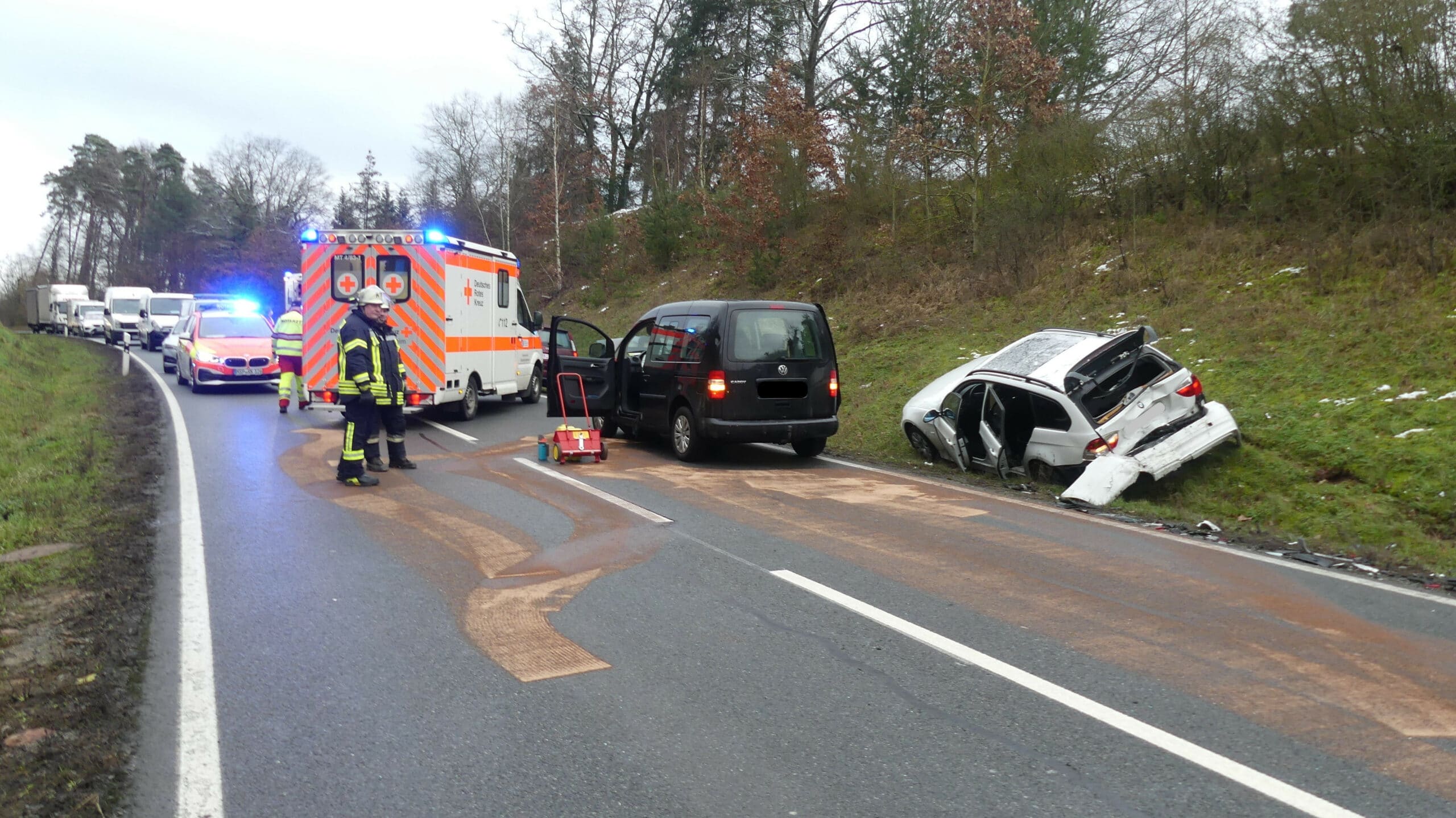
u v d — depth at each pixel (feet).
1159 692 14.42
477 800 11.37
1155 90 83.46
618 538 24.22
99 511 27.17
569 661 15.80
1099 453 30.04
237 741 12.96
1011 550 23.08
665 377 38.47
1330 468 29.76
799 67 104.22
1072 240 59.00
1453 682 14.79
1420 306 37.37
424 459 37.35
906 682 14.85
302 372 47.39
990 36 66.13
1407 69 43.75
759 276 78.13
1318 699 14.16
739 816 10.96
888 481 32.89
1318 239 45.62
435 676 15.19
